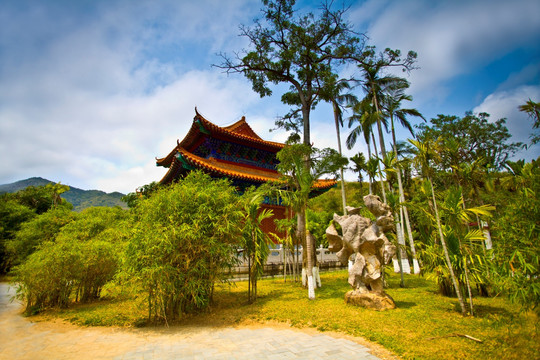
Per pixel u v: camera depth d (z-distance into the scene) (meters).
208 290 10.73
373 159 17.50
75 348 7.55
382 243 10.90
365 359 6.18
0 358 6.96
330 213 36.84
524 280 6.66
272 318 9.80
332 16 20.22
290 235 17.06
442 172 14.34
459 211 9.61
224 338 8.05
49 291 12.02
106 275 13.59
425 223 17.50
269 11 19.81
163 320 10.12
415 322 8.37
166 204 9.98
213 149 24.12
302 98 20.83
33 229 20.81
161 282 9.16
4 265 27.08
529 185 7.68
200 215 10.02
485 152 29.16
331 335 7.89
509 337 6.78
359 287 10.80
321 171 15.10
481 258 9.99
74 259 12.02
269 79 22.06
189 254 9.99
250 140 24.62
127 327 9.54
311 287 12.21
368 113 22.73
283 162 15.33
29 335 8.83
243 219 12.38
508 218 7.61
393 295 12.59
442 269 11.23
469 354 6.04
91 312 11.48
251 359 6.45
